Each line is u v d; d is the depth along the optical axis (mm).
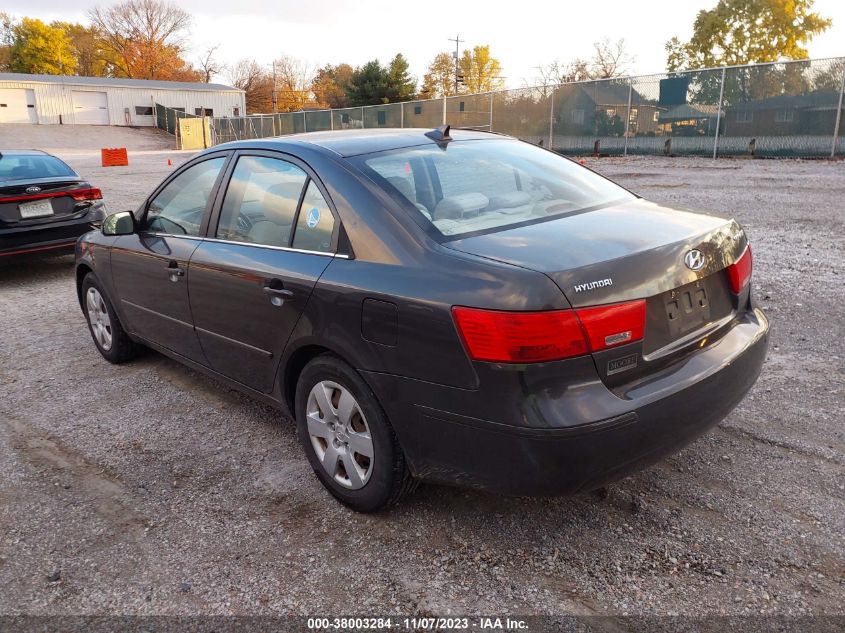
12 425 4164
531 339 2262
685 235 2721
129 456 3717
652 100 22234
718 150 20828
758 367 2959
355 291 2734
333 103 96000
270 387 3439
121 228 4301
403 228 2736
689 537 2771
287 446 3766
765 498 2998
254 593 2600
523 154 3668
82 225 8125
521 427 2314
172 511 3170
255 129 41531
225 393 4547
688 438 2604
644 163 20062
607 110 23469
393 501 2943
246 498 3254
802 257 7277
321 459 3158
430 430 2586
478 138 3738
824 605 2377
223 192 3729
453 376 2447
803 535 2742
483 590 2549
